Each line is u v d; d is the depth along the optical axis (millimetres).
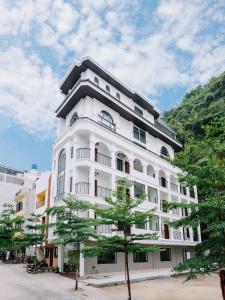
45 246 25656
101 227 21531
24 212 35281
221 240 9078
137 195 28109
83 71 28016
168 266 30328
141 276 20188
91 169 22953
